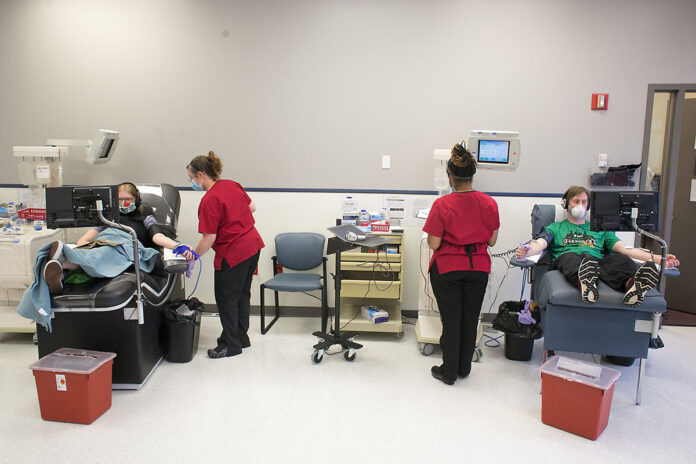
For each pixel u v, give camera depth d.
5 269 3.12
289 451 2.13
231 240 2.95
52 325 2.58
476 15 3.57
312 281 3.42
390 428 2.32
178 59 3.72
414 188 3.78
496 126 3.67
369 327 3.37
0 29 3.78
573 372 2.39
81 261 2.55
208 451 2.12
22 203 3.89
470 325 2.70
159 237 3.04
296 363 3.02
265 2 3.64
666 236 3.80
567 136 3.66
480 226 2.53
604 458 2.11
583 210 3.12
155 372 2.87
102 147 3.57
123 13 3.70
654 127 3.97
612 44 3.55
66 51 3.77
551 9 3.54
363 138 3.74
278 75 3.71
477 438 2.24
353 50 3.65
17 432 2.24
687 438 2.27
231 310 3.06
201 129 3.79
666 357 3.21
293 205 3.83
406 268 3.84
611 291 2.53
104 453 2.10
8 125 3.88
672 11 3.49
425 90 3.66
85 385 2.27
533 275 3.29
